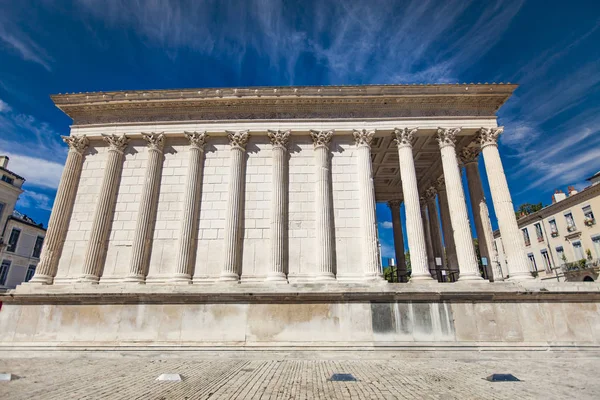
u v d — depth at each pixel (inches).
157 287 677.3
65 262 764.6
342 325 637.9
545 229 1964.8
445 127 835.4
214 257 761.6
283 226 770.2
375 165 1094.4
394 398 313.4
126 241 778.8
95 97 860.6
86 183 834.2
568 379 407.2
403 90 839.7
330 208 792.3
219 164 842.2
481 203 898.7
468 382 387.5
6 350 637.3
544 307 646.5
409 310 644.7
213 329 641.0
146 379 400.8
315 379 402.3
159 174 834.2
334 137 856.3
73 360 571.2
